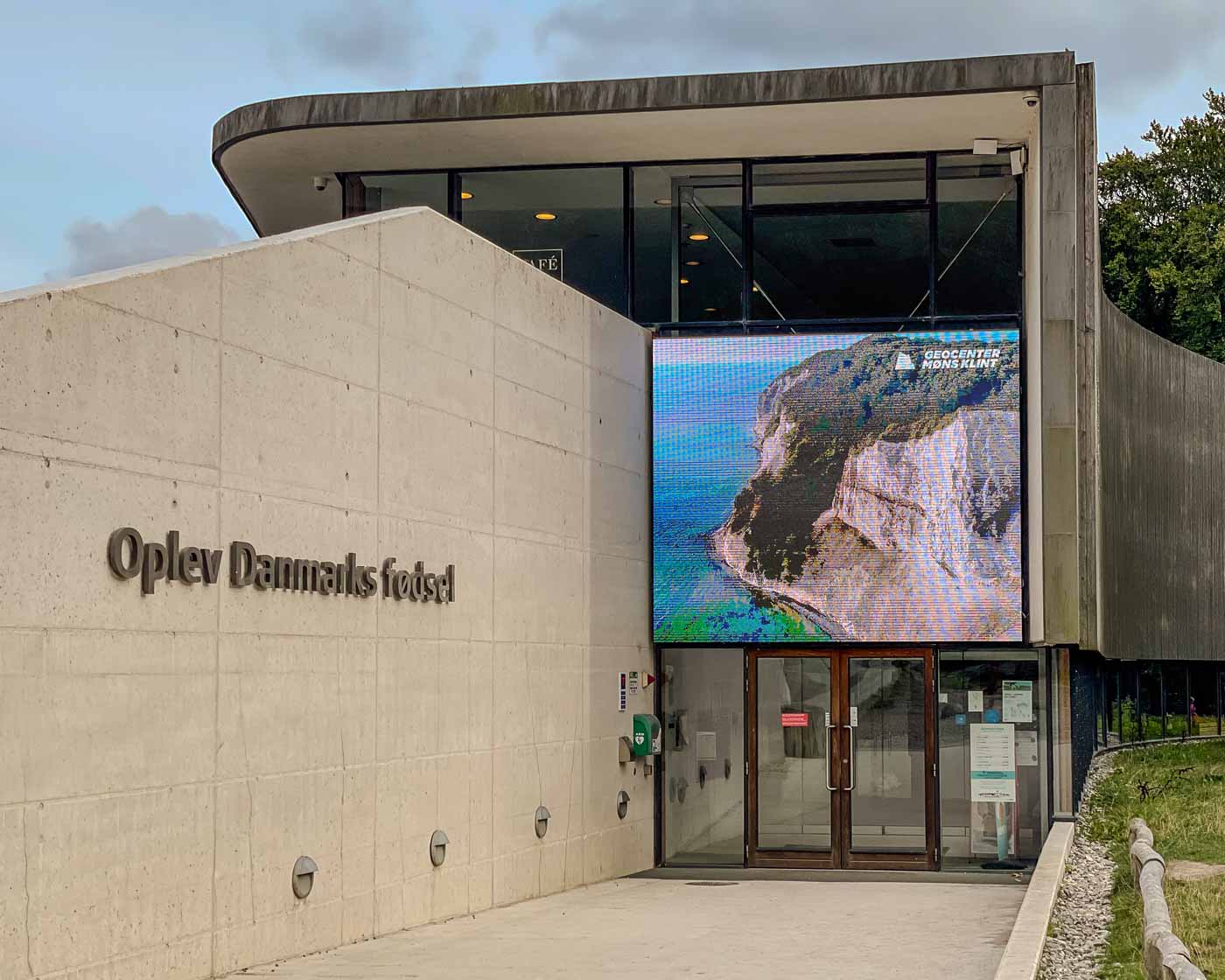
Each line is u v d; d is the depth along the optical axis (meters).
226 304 10.20
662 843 19.55
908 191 19.77
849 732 19.33
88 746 8.55
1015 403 18.97
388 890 12.24
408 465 12.90
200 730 9.72
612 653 17.94
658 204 20.14
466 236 14.25
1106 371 23.86
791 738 19.47
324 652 11.37
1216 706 37.22
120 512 8.95
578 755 16.75
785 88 17.86
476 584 14.22
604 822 17.55
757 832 19.41
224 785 9.96
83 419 8.63
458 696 13.76
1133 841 15.36
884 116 18.30
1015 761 18.94
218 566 9.95
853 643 19.08
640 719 18.50
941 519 18.97
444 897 13.28
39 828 8.10
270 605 10.62
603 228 20.19
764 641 19.20
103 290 8.85
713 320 19.86
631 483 18.83
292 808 10.83
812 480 19.22
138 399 9.17
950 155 19.73
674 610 19.36
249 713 10.31
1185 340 44.38
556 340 16.47
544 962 10.50
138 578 9.10
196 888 9.59
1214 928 12.07
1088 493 17.06
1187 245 44.09
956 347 19.11
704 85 18.06
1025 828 18.84
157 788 9.20
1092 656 24.89
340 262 11.84
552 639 16.09
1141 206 46.81
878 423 19.19
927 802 19.06
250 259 10.52
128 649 8.97
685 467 19.44
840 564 19.12
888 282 19.62
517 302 15.43
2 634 7.89
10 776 7.89
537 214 20.33
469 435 14.17
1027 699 18.97
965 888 16.56
